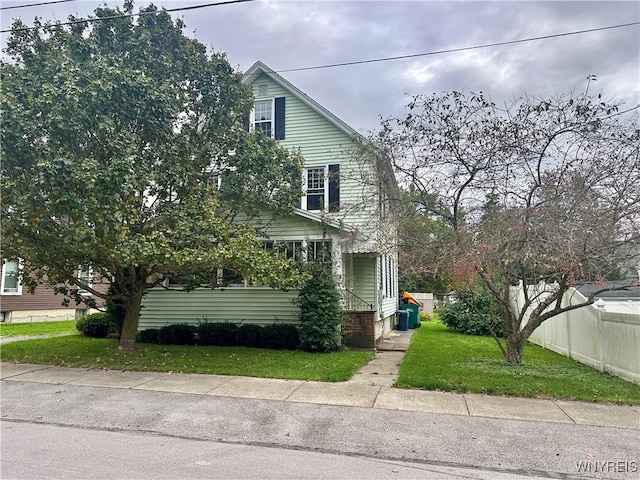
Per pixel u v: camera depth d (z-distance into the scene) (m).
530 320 9.51
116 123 9.33
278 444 5.21
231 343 12.52
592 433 5.51
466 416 6.12
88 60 9.50
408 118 9.41
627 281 8.80
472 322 16.28
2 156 8.05
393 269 19.70
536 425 5.78
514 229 7.93
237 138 11.05
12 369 9.00
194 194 10.26
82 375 8.48
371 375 8.66
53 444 5.12
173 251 8.66
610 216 7.65
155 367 9.10
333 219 12.36
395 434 5.48
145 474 4.27
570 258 7.34
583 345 9.88
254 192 11.73
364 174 10.80
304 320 11.57
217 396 7.07
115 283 11.11
